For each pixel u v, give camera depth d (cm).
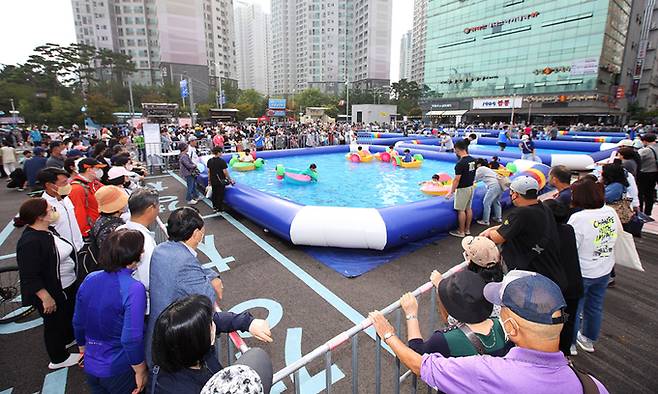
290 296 427
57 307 293
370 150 1928
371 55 10969
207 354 147
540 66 5559
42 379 295
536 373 117
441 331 166
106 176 588
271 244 597
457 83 6812
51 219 286
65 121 5050
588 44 5000
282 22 13600
